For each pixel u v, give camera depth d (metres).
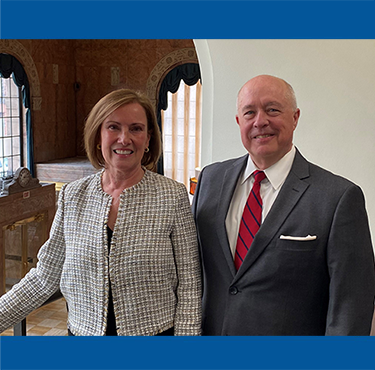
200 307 1.73
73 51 11.19
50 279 1.82
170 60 10.38
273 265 1.64
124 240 1.65
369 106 2.91
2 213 5.44
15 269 5.75
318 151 3.05
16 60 9.39
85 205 1.74
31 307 1.86
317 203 1.63
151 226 1.67
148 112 1.75
